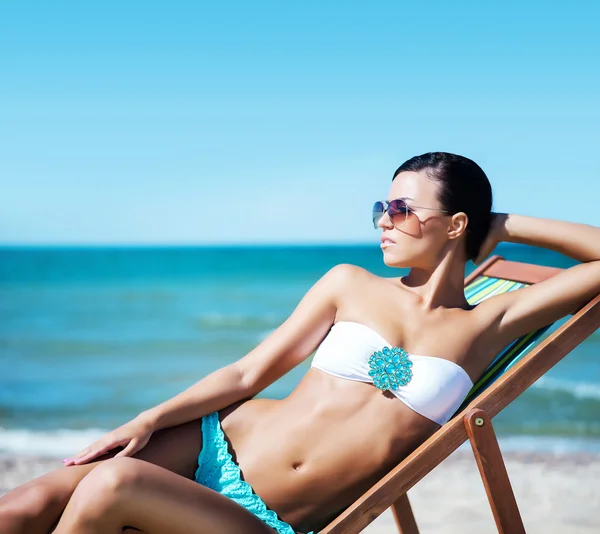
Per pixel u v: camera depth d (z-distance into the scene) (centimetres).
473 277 380
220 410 284
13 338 2084
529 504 603
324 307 290
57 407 1229
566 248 281
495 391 255
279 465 263
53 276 3831
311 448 262
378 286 287
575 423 1062
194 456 274
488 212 291
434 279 283
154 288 3375
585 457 805
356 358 270
